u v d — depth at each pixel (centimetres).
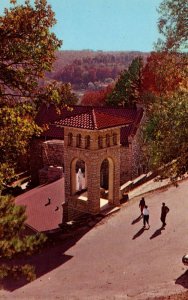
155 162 2669
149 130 4134
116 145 3191
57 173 4081
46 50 1730
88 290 2106
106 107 4953
